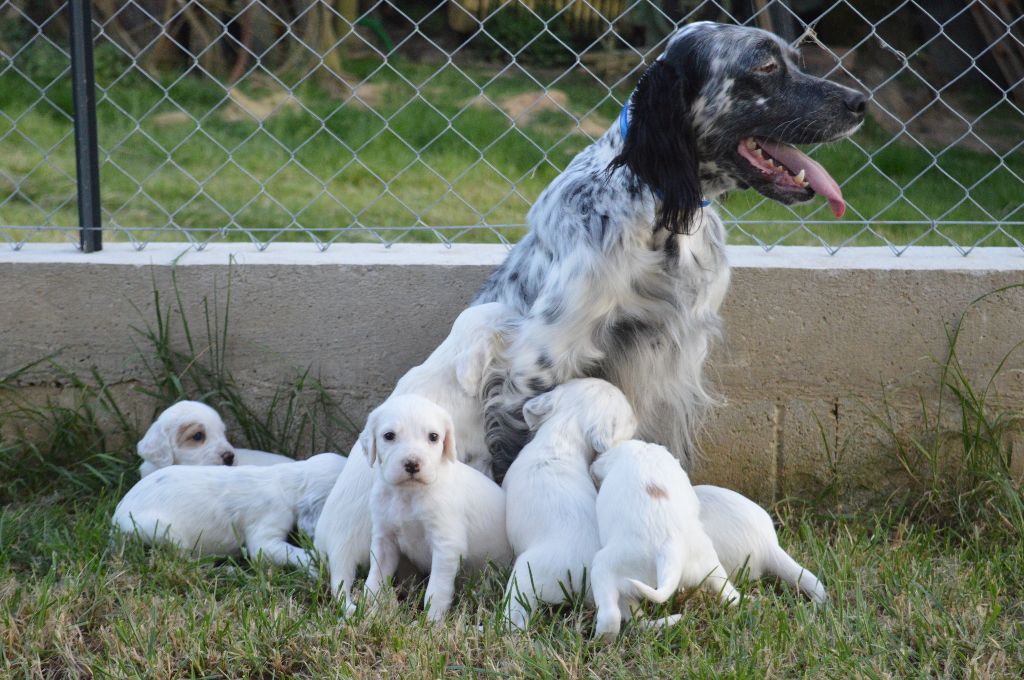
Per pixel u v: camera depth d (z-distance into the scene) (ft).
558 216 15.67
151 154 34.24
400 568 14.89
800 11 38.70
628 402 15.42
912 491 17.35
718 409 17.34
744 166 15.33
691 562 13.04
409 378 15.67
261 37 40.83
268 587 13.85
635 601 12.94
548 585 13.24
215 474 15.42
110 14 39.83
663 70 14.99
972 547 15.56
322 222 27.99
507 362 15.53
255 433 17.87
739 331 17.08
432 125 37.58
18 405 17.69
